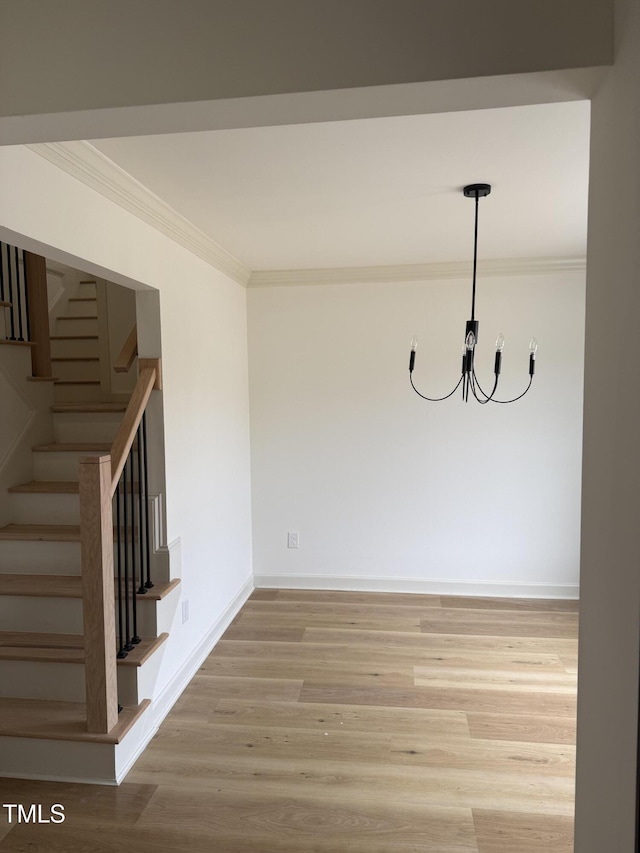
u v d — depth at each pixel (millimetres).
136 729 2553
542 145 2178
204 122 1320
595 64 1080
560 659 3436
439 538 4508
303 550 4664
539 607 4250
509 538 4434
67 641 2662
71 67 1228
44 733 2342
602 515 1140
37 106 1243
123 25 1212
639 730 938
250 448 4645
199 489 3480
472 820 2172
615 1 1058
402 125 1984
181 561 3158
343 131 2023
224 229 3277
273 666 3383
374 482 4539
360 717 2846
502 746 2613
